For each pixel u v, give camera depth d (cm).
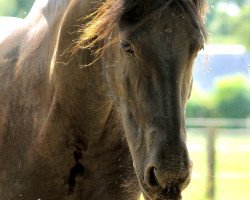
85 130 548
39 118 561
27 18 629
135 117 485
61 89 546
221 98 3394
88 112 543
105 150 554
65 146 551
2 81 589
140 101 473
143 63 468
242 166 1894
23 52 591
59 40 552
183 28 467
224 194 1477
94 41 506
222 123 2238
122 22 474
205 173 1439
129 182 566
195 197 1401
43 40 581
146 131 471
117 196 568
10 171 570
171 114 460
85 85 538
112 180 562
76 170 555
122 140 559
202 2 484
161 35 466
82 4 535
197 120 2288
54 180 557
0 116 581
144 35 466
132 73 478
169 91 463
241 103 3381
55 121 550
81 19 535
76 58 537
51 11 588
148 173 459
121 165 564
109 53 510
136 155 482
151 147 461
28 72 575
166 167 447
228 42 5338
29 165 561
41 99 563
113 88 511
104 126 546
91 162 554
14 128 572
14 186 568
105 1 509
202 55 507
